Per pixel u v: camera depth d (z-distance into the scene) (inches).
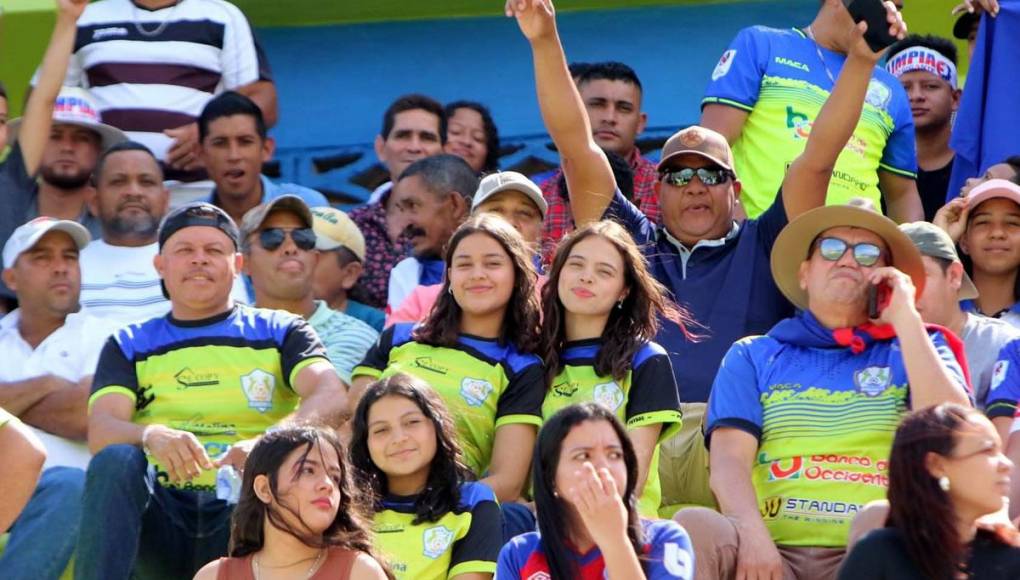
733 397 444.5
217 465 455.8
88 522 448.8
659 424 451.2
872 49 485.7
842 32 587.8
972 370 488.1
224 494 448.1
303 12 721.0
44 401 527.2
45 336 540.7
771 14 710.5
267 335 484.1
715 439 442.0
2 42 705.6
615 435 382.0
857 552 357.7
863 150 584.7
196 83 647.1
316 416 462.3
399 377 434.0
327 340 541.6
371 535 410.0
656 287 464.8
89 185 608.4
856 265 445.1
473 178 584.1
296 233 544.1
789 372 443.8
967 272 563.2
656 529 387.9
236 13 658.8
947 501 351.6
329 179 702.5
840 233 449.4
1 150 618.8
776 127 582.6
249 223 546.3
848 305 443.5
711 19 711.7
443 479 429.4
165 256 486.9
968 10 620.7
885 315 431.5
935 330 445.4
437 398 433.1
